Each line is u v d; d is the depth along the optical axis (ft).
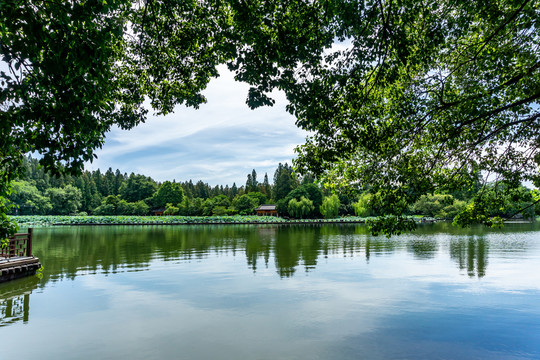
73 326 24.08
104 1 13.62
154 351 20.30
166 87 27.09
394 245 70.23
